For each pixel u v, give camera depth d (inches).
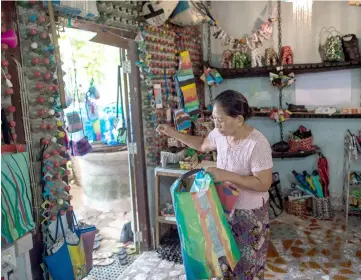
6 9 62.9
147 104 110.5
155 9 101.0
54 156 73.5
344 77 137.5
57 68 72.7
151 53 109.3
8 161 57.1
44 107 71.7
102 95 172.7
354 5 132.2
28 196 61.1
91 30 87.7
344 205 139.9
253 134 66.0
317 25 138.1
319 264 102.9
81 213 153.1
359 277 95.5
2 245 55.0
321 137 145.3
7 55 62.9
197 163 114.0
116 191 152.5
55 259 68.9
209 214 60.5
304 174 145.3
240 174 67.4
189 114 125.6
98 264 108.3
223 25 151.6
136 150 111.0
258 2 145.8
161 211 115.8
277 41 143.6
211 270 61.1
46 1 68.2
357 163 141.5
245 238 67.7
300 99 144.4
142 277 99.6
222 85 155.2
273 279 95.9
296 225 131.2
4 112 60.8
